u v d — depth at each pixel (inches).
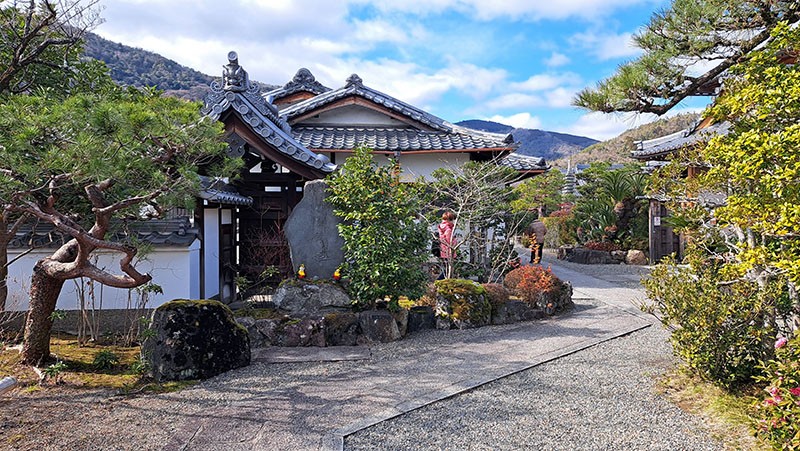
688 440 131.4
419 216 329.1
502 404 158.4
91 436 135.1
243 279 296.4
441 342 241.0
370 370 197.2
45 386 172.2
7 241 222.1
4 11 229.3
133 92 257.1
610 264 584.4
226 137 302.4
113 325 263.3
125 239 240.7
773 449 103.7
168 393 170.4
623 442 131.0
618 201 633.0
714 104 164.4
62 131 148.9
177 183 169.9
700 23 199.6
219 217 315.9
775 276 154.8
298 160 310.7
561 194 1154.7
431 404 159.0
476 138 467.8
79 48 277.3
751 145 114.7
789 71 123.3
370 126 511.5
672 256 181.8
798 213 103.2
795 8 186.2
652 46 217.9
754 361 155.4
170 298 266.1
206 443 131.6
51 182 164.7
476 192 354.3
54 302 195.5
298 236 275.0
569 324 274.2
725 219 134.7
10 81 241.4
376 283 252.2
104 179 148.8
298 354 220.2
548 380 181.0
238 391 172.6
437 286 281.3
